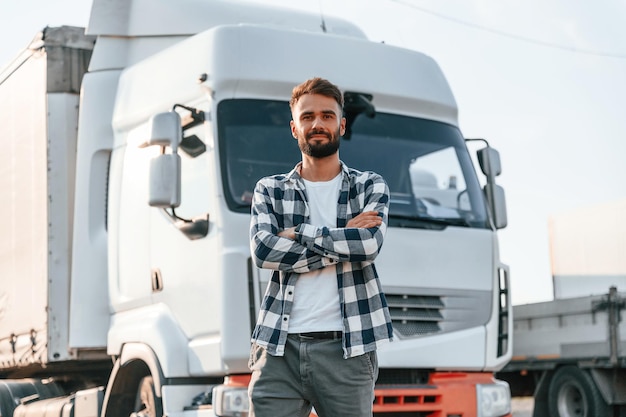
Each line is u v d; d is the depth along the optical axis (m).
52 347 8.53
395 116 7.77
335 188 4.40
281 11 8.89
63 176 8.78
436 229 7.36
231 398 6.51
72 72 8.97
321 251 4.15
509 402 7.39
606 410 12.21
